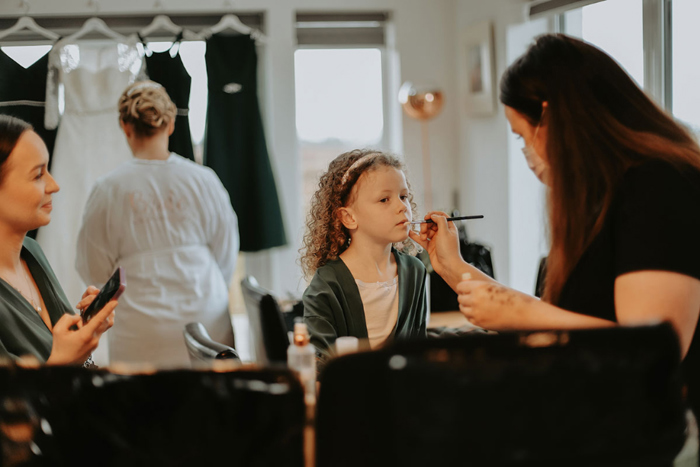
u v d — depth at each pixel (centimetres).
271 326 184
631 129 118
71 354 139
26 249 165
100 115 377
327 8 417
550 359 83
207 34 394
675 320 104
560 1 336
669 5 293
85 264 267
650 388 87
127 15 402
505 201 380
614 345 85
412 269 179
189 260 270
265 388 87
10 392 88
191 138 385
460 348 82
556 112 119
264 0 411
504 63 371
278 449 87
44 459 88
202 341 173
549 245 128
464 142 422
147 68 380
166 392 88
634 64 311
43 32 384
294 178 422
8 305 147
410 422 81
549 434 83
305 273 191
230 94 393
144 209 260
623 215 112
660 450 88
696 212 108
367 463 82
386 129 446
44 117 373
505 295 117
